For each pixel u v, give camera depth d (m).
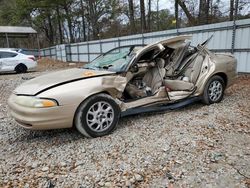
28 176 2.85
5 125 4.67
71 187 2.61
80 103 3.63
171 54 5.12
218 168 2.88
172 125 4.25
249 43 8.89
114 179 2.72
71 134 4.02
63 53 25.19
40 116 3.40
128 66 4.32
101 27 35.72
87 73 4.02
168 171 2.84
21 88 3.88
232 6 16.94
